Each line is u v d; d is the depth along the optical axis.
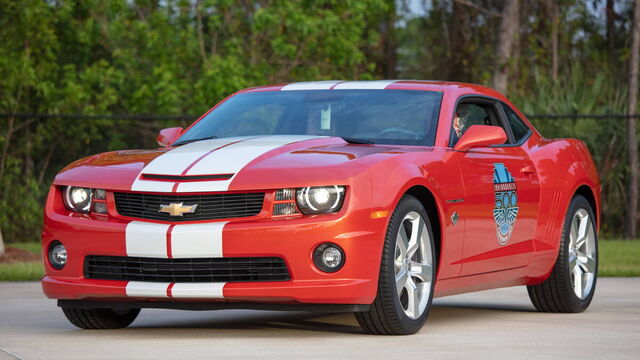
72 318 8.06
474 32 34.59
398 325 7.47
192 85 27.45
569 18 34.91
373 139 8.30
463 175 8.24
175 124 27.02
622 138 26.77
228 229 7.07
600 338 7.59
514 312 9.88
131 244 7.25
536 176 9.47
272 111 8.86
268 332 7.81
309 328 8.12
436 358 6.41
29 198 25.34
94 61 30.56
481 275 8.59
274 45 26.77
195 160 7.48
